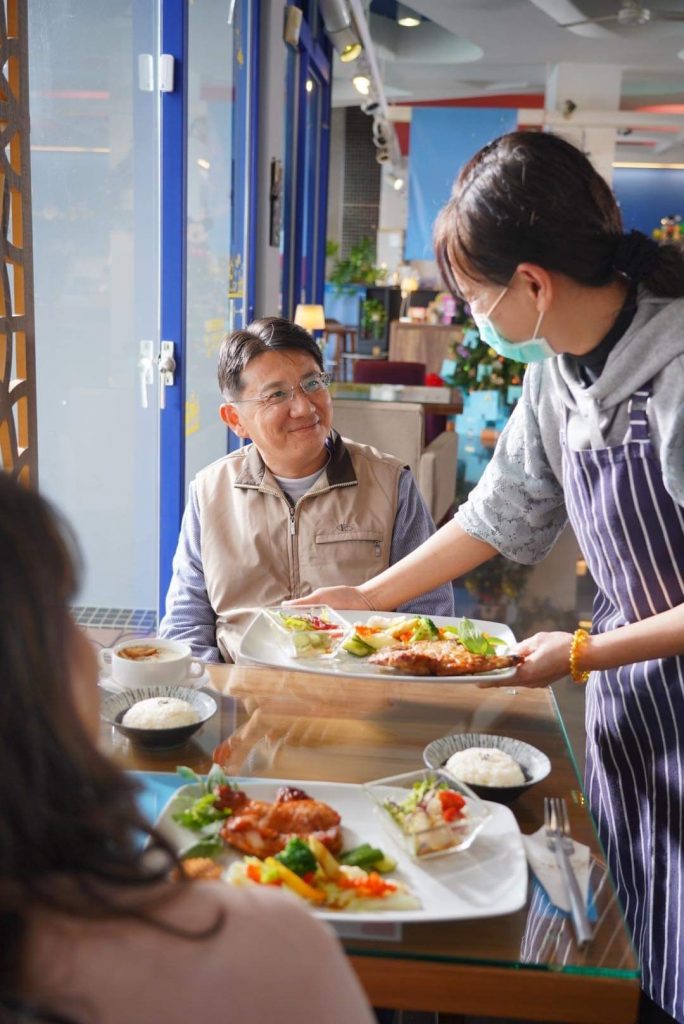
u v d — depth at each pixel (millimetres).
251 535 2055
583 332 1369
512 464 1705
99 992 481
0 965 471
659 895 1496
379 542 2080
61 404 3391
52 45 3098
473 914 945
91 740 523
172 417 3605
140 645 1536
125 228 3402
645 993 1552
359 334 14820
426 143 13445
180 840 1041
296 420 2000
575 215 1260
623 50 10430
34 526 520
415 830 1049
